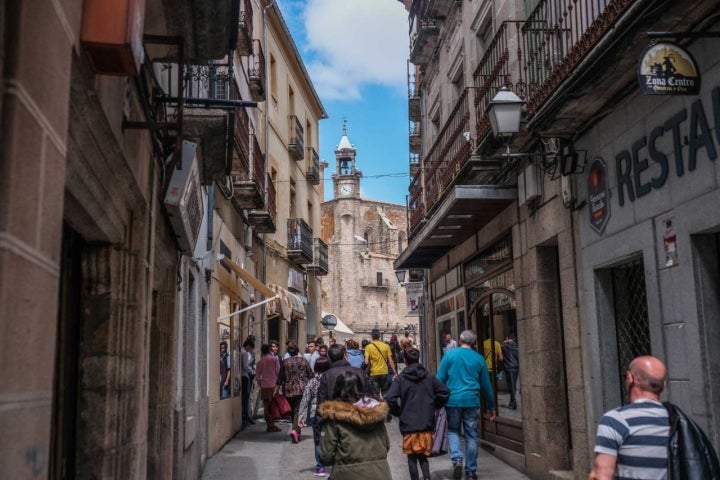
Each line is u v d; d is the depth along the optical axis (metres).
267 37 20.97
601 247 6.85
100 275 4.10
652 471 3.35
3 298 1.63
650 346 6.04
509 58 9.15
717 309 5.19
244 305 16.20
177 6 5.02
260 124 19.22
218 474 9.66
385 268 71.00
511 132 7.27
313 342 15.87
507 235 10.18
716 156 4.87
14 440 1.69
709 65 4.92
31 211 1.81
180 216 5.70
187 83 7.41
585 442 7.40
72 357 3.97
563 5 7.69
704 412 5.05
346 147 71.75
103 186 3.48
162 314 6.85
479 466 9.98
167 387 6.74
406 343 17.22
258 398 17.86
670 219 5.53
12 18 1.72
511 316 10.12
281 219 22.97
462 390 8.67
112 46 2.58
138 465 4.36
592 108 6.61
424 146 17.36
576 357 7.58
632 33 5.05
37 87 1.86
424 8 14.96
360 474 5.01
